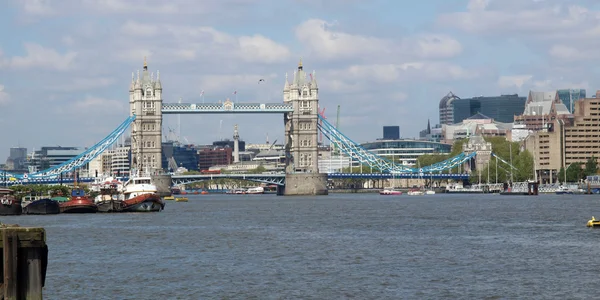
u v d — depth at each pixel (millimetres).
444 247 169625
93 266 143875
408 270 137750
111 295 117625
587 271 135250
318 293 118438
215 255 159125
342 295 117062
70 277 131875
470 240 183875
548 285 123188
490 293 117625
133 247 174000
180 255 159375
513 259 149750
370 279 129250
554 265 142000
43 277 92125
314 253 161250
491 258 151250
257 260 151375
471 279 128500
